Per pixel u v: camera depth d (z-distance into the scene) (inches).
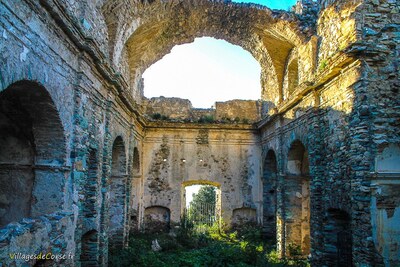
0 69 149.3
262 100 626.2
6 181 229.8
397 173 251.0
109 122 345.4
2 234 159.5
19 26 165.8
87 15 272.2
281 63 505.0
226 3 422.3
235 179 639.1
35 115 219.8
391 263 244.1
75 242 254.7
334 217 323.3
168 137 642.2
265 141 600.4
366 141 257.4
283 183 464.8
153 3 385.7
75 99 249.6
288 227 456.4
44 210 228.2
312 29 401.1
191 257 420.5
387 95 260.5
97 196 313.4
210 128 642.8
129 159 484.7
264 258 403.9
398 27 269.0
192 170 636.7
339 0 307.9
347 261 312.5
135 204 585.9
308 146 368.5
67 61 231.8
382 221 247.3
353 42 261.1
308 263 400.8
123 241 447.2
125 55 444.8
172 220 616.4
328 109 327.3
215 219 721.6
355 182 265.9
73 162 245.8
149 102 669.9
